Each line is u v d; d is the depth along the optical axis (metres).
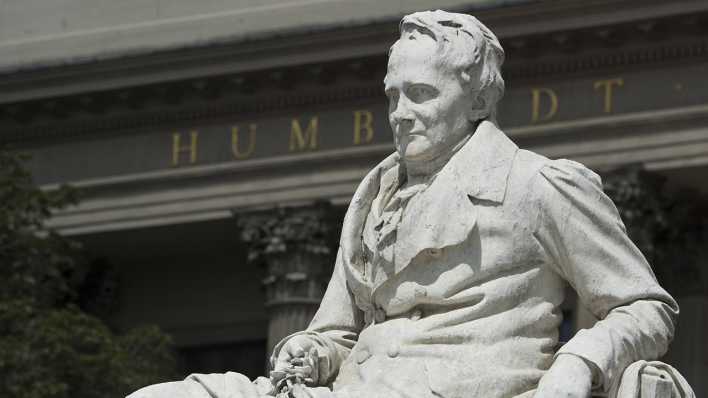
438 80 8.02
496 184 7.91
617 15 37.50
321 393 7.62
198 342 43.44
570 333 33.19
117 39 41.78
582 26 37.72
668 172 37.75
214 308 43.41
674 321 7.84
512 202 7.88
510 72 38.44
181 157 41.88
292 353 7.93
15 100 42.25
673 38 37.69
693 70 37.72
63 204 33.03
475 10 38.28
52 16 42.41
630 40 37.75
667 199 38.03
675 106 37.72
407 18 8.16
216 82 41.16
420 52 8.05
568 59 38.16
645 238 37.47
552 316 7.86
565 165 7.94
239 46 40.59
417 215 7.90
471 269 7.83
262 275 41.72
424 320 7.81
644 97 37.84
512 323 7.77
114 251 43.16
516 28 38.00
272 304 40.75
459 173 7.95
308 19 40.19
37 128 42.66
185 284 43.47
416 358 7.71
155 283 43.56
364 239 8.09
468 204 7.88
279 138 41.12
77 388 29.80
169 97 41.72
